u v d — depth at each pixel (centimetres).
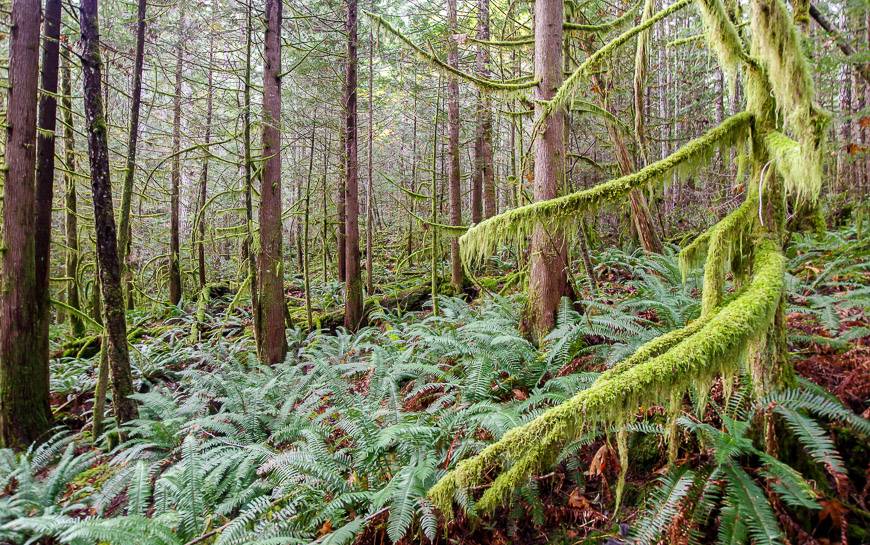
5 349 573
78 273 1059
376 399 445
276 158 793
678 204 1048
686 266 225
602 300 521
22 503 401
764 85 200
